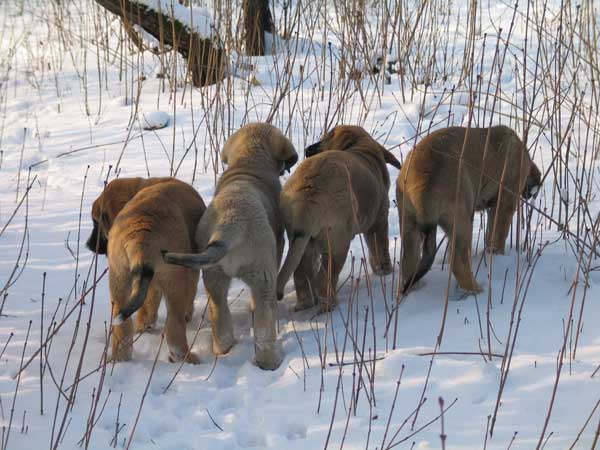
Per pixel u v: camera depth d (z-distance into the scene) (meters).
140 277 2.82
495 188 3.40
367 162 3.36
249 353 3.06
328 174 3.12
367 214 3.25
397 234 3.76
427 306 3.22
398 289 3.03
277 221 3.21
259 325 2.97
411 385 2.81
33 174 4.37
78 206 4.02
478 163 3.29
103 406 2.72
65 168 4.38
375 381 2.85
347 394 2.80
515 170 3.42
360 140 3.45
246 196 3.00
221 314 3.03
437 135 3.26
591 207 3.83
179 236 2.95
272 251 2.99
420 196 3.17
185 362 2.99
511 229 3.51
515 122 4.43
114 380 2.92
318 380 2.87
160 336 3.15
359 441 2.63
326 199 3.10
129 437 2.68
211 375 2.93
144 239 2.87
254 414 2.76
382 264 3.43
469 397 2.75
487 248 3.49
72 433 2.69
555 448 2.55
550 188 3.99
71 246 3.71
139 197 3.01
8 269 3.53
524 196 3.56
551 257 3.43
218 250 2.86
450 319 3.12
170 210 2.96
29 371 2.95
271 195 3.24
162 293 3.11
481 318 3.12
